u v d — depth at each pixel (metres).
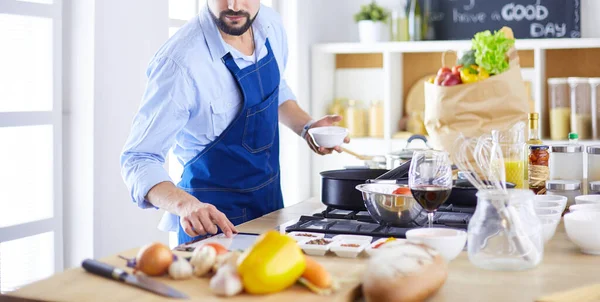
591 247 1.68
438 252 1.40
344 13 5.06
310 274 1.34
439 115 3.08
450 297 1.32
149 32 3.07
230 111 2.43
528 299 1.30
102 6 2.77
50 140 2.70
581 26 4.59
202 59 2.31
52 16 2.67
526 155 2.53
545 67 4.65
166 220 2.51
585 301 1.39
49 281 1.39
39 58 2.66
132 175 2.12
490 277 1.47
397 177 2.20
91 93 2.75
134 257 1.57
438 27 4.81
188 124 2.40
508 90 3.00
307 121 2.82
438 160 1.77
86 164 2.77
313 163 4.82
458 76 3.10
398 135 4.70
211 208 1.89
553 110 4.40
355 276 1.43
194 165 2.47
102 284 1.38
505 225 1.53
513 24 4.69
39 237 2.67
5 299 1.32
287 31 4.56
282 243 1.32
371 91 5.01
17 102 2.59
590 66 4.57
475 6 4.74
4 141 2.54
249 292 1.31
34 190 2.67
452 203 2.16
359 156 2.77
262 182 2.53
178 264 1.41
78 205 2.79
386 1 4.94
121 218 2.94
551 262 1.61
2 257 2.54
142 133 2.21
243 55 2.44
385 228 1.88
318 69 4.79
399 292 1.24
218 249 1.49
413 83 4.95
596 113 4.28
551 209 1.90
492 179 1.74
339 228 1.89
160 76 2.25
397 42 4.59
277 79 2.60
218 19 2.31
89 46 2.74
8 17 2.54
